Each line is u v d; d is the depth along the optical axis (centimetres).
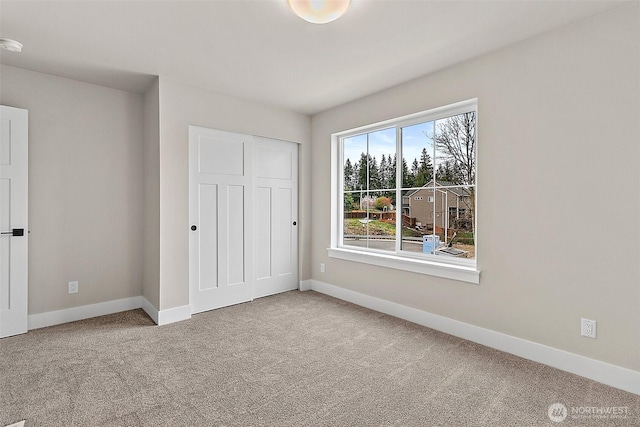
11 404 181
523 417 172
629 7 191
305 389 199
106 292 336
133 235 353
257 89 335
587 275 209
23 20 210
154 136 317
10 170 273
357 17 205
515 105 240
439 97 287
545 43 224
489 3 190
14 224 275
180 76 303
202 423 168
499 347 251
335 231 408
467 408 180
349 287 379
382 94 337
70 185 314
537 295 231
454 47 245
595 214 205
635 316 192
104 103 332
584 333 210
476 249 266
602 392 194
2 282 271
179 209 320
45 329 292
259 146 389
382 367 226
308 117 430
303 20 210
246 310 347
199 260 338
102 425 165
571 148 214
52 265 305
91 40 237
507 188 245
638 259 190
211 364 229
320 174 420
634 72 190
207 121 336
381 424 168
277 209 409
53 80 303
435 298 294
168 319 311
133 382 205
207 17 206
